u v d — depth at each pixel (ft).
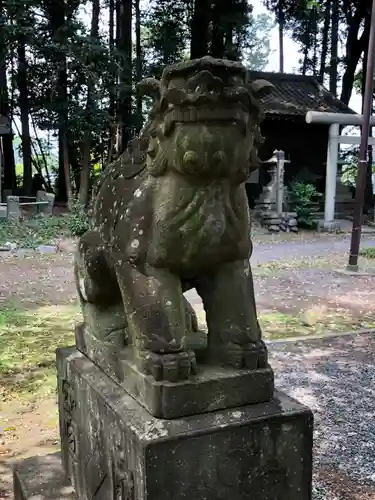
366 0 54.90
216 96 4.52
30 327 15.40
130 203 5.47
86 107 41.98
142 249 5.28
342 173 60.80
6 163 56.70
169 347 5.22
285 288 21.49
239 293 5.56
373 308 18.52
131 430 5.06
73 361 6.82
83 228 34.12
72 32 39.78
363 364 12.83
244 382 5.40
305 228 42.80
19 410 10.31
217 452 5.16
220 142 4.68
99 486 6.02
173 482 5.01
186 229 5.08
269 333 15.42
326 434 9.30
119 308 6.55
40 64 43.32
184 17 53.93
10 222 33.14
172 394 5.11
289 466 5.54
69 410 6.95
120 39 46.65
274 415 5.37
